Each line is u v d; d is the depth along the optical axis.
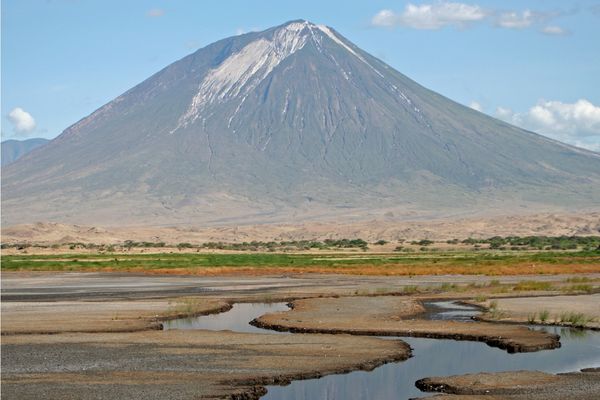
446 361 41.22
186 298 72.75
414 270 111.75
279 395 34.22
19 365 39.03
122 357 41.06
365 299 71.06
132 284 91.62
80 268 119.19
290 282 94.00
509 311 60.38
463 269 112.06
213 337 47.31
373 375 37.97
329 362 40.09
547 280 93.75
